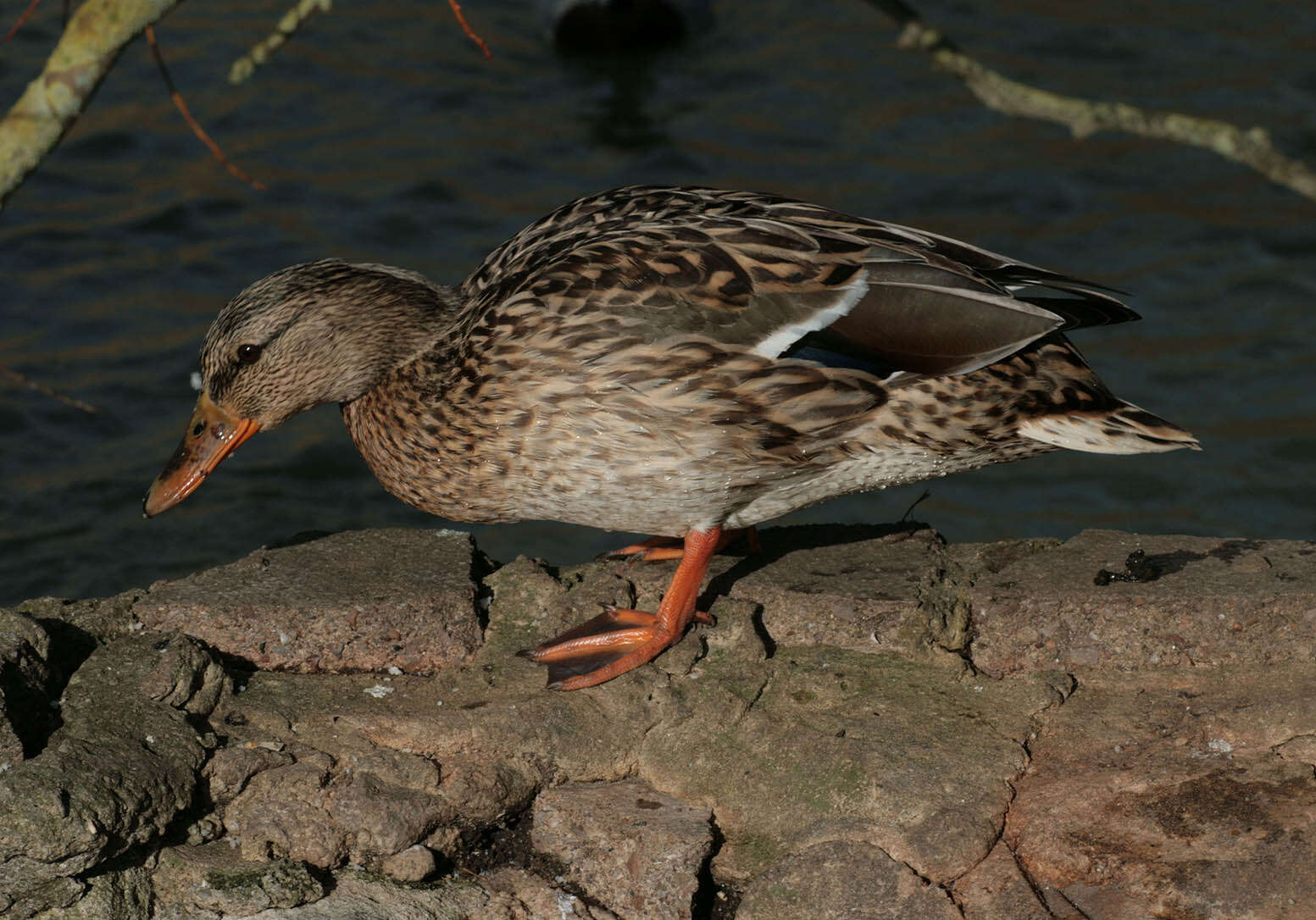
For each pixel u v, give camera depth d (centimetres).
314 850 707
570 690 782
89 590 1444
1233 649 788
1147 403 1800
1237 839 680
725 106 2431
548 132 2330
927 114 2405
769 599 834
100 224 2006
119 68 2373
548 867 723
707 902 704
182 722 741
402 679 807
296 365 841
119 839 679
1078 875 680
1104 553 850
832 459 789
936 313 755
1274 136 2280
